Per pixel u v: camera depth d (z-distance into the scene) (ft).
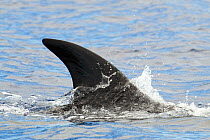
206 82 105.60
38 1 251.60
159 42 158.20
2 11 215.92
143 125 64.08
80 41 160.86
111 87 71.41
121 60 132.77
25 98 87.66
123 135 59.26
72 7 233.96
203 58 134.51
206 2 248.11
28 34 169.48
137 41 160.66
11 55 134.10
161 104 73.46
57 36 168.45
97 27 187.32
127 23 194.39
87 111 69.82
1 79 106.22
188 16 208.23
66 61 71.00
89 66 70.85
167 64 127.34
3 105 78.59
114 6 235.81
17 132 60.80
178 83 106.01
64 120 66.59
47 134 59.72
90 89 71.26
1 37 160.45
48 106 77.10
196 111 72.74
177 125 64.23
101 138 58.03
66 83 105.91
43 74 114.32
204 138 57.36
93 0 257.75
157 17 206.80
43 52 142.20
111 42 159.63
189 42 157.17
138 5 237.45
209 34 171.53
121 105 70.59
